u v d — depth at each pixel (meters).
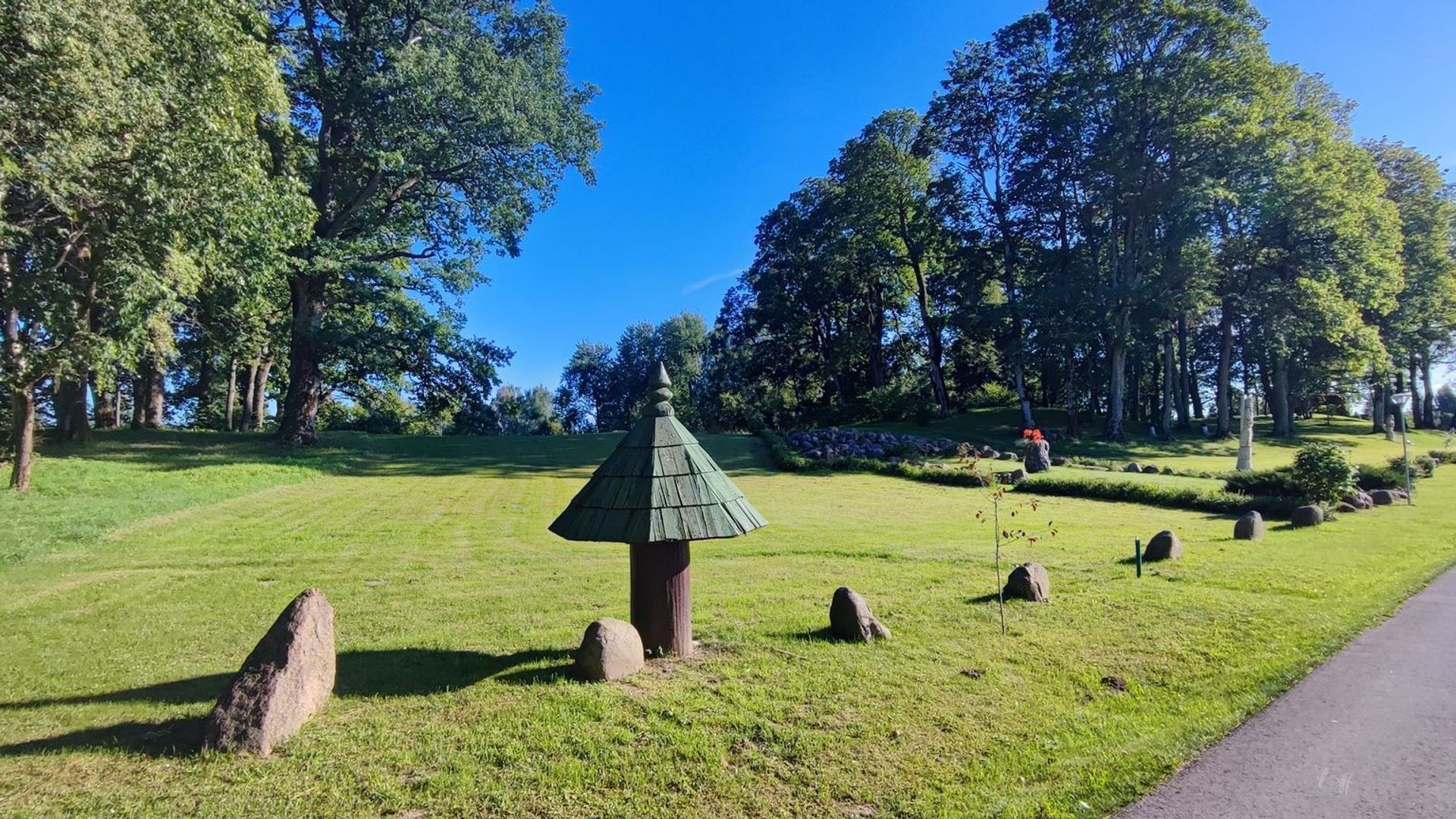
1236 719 4.67
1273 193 33.00
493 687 5.25
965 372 52.22
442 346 29.64
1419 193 41.00
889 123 41.41
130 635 6.73
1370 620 6.86
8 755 4.12
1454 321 40.78
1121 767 4.04
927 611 7.37
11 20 10.13
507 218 25.55
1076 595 7.95
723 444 32.91
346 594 8.46
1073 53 34.22
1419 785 3.80
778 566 10.29
